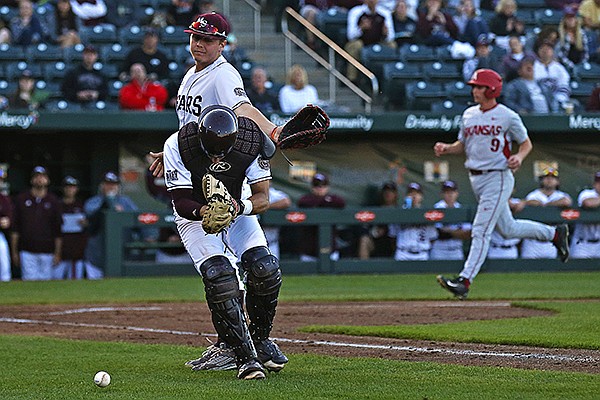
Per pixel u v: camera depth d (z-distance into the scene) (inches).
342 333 986.1
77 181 2091.5
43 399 621.6
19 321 1155.3
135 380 693.3
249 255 715.4
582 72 2349.9
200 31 719.1
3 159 2074.3
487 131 1284.4
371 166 2146.9
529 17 2536.9
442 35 2310.5
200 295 1533.0
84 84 2018.9
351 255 2031.3
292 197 2132.1
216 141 681.0
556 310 1219.9
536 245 2006.6
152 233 1962.4
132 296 1519.4
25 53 2181.3
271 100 2055.9
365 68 2199.8
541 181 2050.9
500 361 781.9
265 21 2527.1
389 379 685.9
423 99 2154.3
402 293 1539.1
